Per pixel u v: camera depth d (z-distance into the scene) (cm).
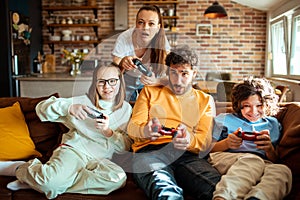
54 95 222
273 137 176
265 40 576
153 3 589
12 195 155
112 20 609
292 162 161
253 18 577
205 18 588
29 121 212
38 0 602
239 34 584
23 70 507
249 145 171
